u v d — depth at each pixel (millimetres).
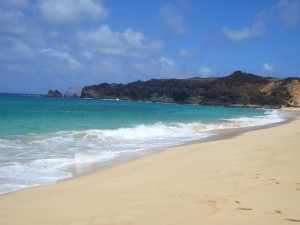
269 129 25234
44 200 6547
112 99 164250
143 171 9508
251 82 131375
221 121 34500
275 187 7148
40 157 11531
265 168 9211
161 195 6777
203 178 8242
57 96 178500
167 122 29719
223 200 6293
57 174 9188
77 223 5246
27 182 8227
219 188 7188
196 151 13391
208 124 28656
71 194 7000
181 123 28609
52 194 7016
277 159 10570
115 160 11625
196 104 136500
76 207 6062
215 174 8672
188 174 8828
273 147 13602
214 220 5258
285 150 12547
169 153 13102
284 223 5102
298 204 6004
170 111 60094
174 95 147750
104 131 19266
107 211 5801
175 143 16797
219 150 13438
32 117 29812
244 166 9656
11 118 27453
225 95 130125
